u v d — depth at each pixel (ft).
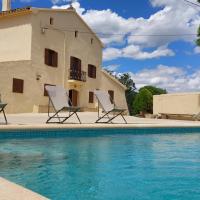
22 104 68.33
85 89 86.89
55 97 41.27
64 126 32.73
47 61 75.20
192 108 80.12
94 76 90.84
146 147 27.84
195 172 18.02
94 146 27.22
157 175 17.16
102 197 13.09
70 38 82.17
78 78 83.97
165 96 87.40
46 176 16.39
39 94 72.43
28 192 9.02
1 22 75.05
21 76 68.33
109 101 46.32
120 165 19.70
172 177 16.71
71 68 82.07
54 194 13.39
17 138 29.55
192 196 13.41
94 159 21.42
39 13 73.20
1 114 58.90
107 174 17.16
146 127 39.47
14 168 18.04
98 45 92.99
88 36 88.58
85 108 81.56
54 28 77.25
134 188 14.47
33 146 26.03
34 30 71.87
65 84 80.38
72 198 12.85
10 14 72.74
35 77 71.61
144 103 97.04
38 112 68.80
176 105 84.12
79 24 85.10
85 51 87.45
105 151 24.81
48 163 19.66
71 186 14.58
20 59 72.23
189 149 27.30
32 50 71.10
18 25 72.74
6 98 65.00
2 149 24.40
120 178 16.30
